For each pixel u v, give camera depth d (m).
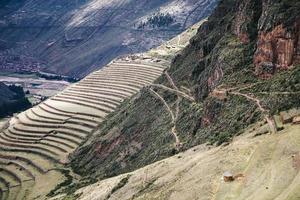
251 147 112.62
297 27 139.50
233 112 141.50
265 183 96.19
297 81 131.38
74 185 188.50
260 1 166.50
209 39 196.00
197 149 136.62
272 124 119.00
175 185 116.44
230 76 157.88
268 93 136.12
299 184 89.00
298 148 101.69
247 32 165.50
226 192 100.12
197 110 168.88
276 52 144.25
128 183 137.88
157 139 179.25
